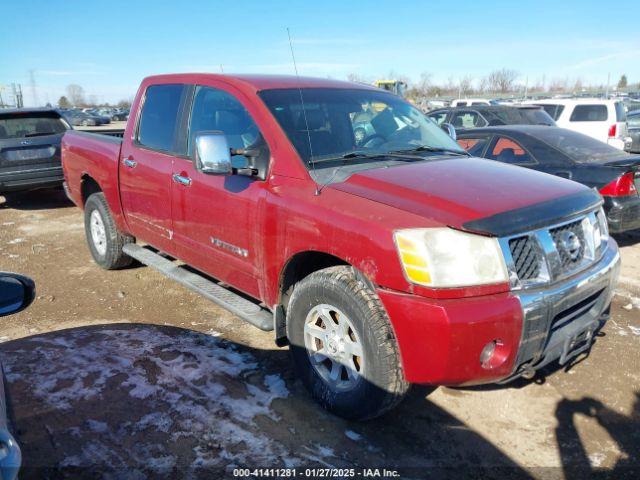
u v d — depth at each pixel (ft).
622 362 12.46
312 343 10.58
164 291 17.04
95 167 17.48
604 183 19.29
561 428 10.19
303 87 12.91
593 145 21.35
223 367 12.29
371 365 9.25
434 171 10.72
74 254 21.26
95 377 11.82
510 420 10.43
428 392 11.34
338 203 9.60
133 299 16.44
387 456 9.45
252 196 11.19
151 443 9.70
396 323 8.68
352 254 9.12
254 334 14.03
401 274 8.52
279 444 9.70
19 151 28.09
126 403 10.86
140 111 15.60
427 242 8.39
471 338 8.22
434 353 8.34
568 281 9.32
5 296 6.51
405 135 13.24
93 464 9.18
